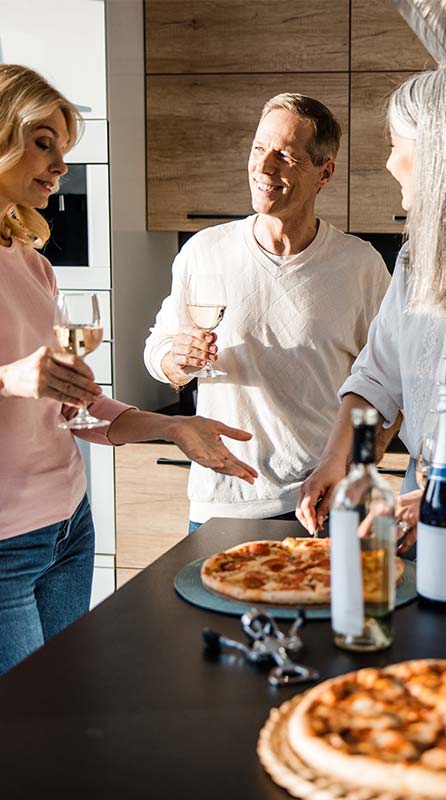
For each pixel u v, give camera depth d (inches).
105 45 130.5
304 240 102.3
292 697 45.0
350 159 139.3
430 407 75.2
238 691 45.7
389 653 49.6
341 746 37.2
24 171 80.4
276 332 100.9
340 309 101.6
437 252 67.2
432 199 66.4
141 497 139.0
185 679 47.0
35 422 82.1
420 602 56.8
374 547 49.1
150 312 152.3
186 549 67.6
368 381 81.8
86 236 135.3
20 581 81.9
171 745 40.8
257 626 50.6
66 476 85.6
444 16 88.4
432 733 37.9
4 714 43.8
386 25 135.6
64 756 40.1
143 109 143.1
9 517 80.3
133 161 140.7
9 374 68.2
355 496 48.8
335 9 136.3
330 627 53.0
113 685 46.5
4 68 80.2
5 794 37.5
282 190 98.0
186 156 142.9
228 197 142.7
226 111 140.8
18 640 81.8
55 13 131.2
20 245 85.7
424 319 74.7
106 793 37.4
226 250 103.3
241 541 69.6
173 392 165.0
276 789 37.4
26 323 82.4
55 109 80.6
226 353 101.2
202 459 77.0
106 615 55.3
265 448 101.3
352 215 140.4
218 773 38.6
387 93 136.9
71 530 87.7
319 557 61.5
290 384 101.0
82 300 70.1
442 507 55.2
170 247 160.6
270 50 138.6
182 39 140.4
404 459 131.5
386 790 35.1
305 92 138.7
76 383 67.3
